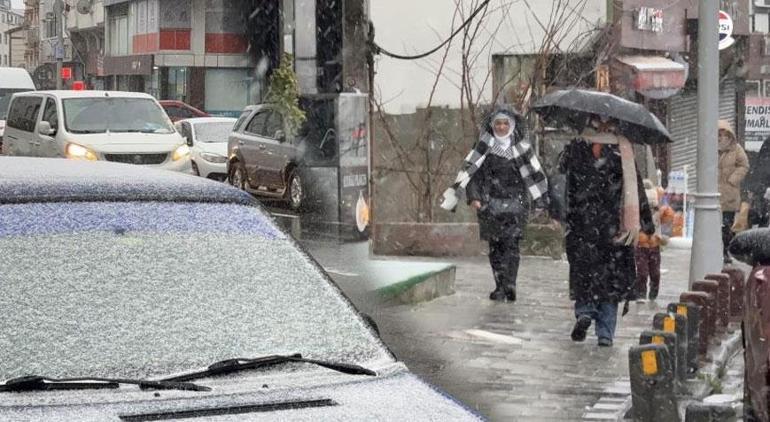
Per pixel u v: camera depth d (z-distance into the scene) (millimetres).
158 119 27562
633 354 10312
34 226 5555
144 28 74438
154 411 4816
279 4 18625
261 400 4996
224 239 5840
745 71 41656
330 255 18922
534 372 12750
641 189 14289
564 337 14781
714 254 17172
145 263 5578
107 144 26297
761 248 8906
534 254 22625
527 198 17156
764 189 19234
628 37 31797
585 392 11867
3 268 5379
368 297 15938
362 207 19797
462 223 22047
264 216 6109
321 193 20188
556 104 14875
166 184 6035
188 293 5531
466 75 24688
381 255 21953
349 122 19578
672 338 11164
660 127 14789
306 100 19391
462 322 15562
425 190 23609
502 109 17109
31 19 133750
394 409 4953
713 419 9219
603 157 14188
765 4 43875
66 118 26859
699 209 17219
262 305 5605
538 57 25531
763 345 8727
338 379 5309
